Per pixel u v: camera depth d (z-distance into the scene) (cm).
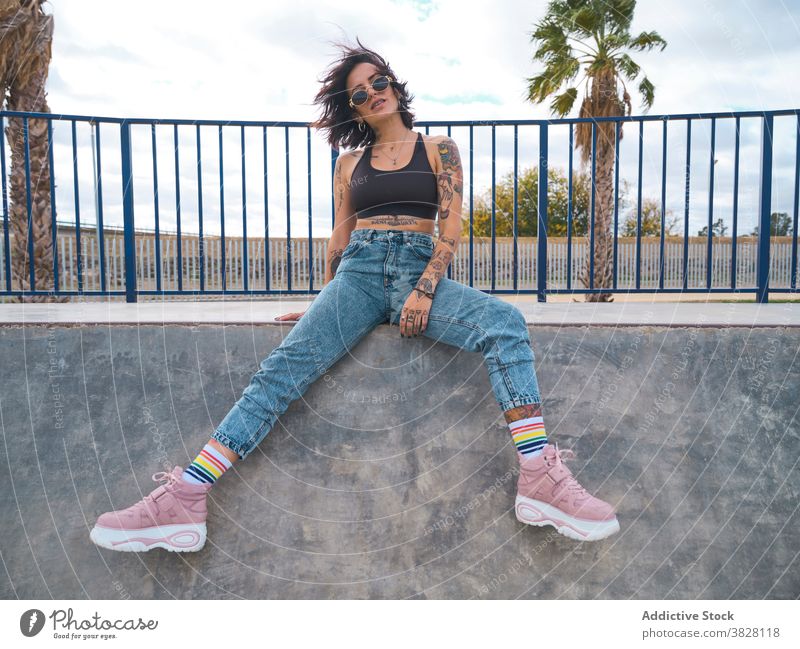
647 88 786
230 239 559
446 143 178
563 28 755
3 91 560
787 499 185
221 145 314
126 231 326
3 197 312
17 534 188
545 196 321
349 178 192
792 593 181
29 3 559
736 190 316
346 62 182
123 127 320
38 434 192
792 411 189
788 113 307
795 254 310
